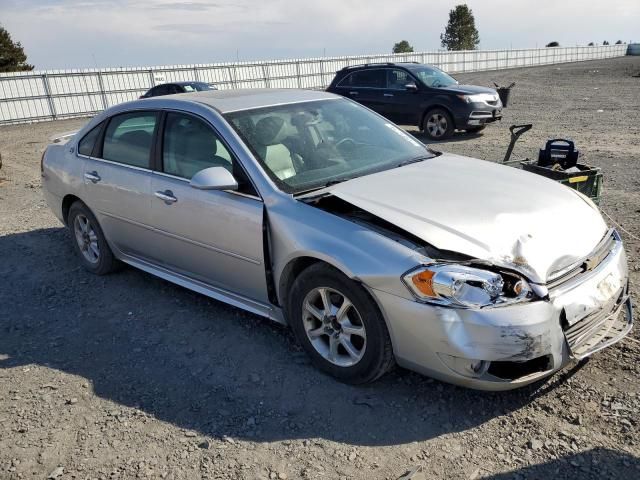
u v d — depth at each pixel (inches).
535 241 115.2
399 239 117.3
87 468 107.6
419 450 106.7
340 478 101.0
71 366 145.3
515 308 104.8
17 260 227.3
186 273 168.2
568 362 112.0
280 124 155.9
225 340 152.5
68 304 182.5
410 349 113.6
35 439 117.0
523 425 111.3
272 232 133.7
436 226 116.8
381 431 112.7
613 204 251.4
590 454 102.0
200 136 154.9
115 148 183.0
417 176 143.8
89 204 191.5
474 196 130.7
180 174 158.6
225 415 120.9
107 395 131.3
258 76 1369.3
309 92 182.4
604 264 120.6
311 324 132.8
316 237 124.4
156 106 170.9
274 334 153.6
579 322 112.8
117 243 189.2
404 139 174.6
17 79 1019.9
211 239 149.7
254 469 104.5
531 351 104.6
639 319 145.6
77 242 208.5
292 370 136.1
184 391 130.6
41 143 644.7
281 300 138.5
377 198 128.5
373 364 120.3
